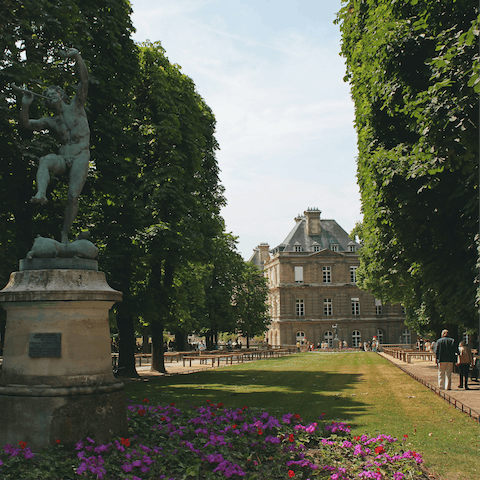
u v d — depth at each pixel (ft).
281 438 24.64
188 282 128.88
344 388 53.62
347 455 22.74
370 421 32.40
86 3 53.88
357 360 115.34
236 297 188.96
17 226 48.47
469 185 41.37
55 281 24.27
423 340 172.86
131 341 74.18
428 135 37.35
